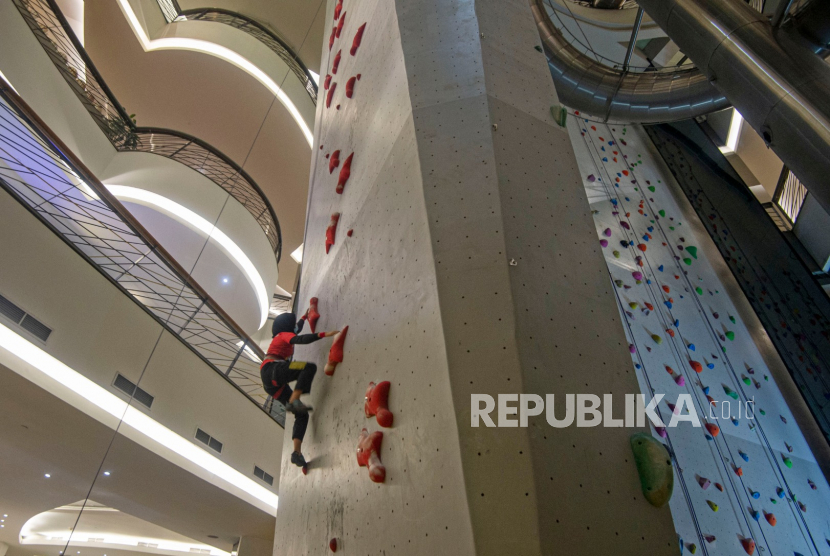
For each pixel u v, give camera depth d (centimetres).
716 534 336
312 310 358
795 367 499
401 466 198
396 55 333
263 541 758
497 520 155
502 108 279
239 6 1255
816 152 231
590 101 541
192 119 1229
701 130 734
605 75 523
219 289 937
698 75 516
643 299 473
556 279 219
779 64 251
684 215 603
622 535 161
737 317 524
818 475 435
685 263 543
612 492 170
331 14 752
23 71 677
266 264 975
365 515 214
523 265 215
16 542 991
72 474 588
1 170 642
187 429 588
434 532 169
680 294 505
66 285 498
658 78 522
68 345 480
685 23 288
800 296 584
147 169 862
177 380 598
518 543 150
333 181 404
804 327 550
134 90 1171
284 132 1188
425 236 232
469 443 172
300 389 299
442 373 192
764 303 543
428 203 241
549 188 255
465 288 209
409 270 238
